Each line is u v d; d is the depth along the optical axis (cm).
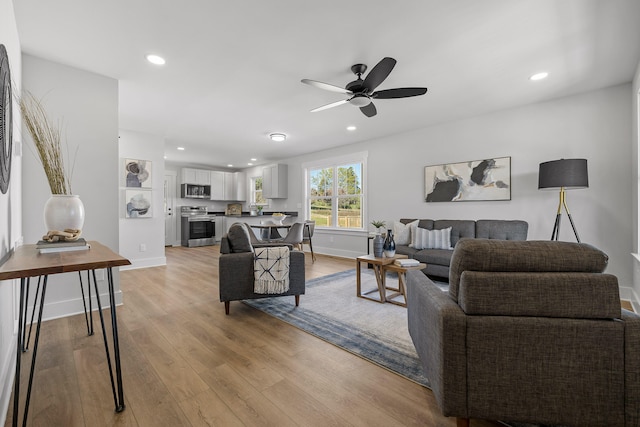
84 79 274
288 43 232
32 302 249
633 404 108
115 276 296
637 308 278
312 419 136
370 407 145
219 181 867
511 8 191
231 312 278
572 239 342
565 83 307
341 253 610
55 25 207
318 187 670
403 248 420
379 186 539
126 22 205
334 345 211
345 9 192
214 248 748
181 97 339
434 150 461
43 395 152
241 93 329
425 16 199
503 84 308
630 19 201
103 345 208
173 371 176
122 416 137
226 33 218
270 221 604
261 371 176
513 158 383
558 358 112
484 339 116
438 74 284
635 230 294
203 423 133
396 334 229
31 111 245
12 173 190
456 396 118
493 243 123
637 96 274
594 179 329
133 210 479
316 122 439
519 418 116
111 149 288
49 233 167
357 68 265
